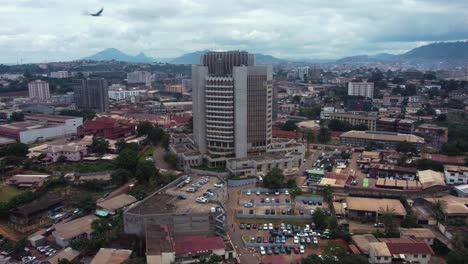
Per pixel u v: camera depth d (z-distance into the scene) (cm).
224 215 19712
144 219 19025
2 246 19250
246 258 18138
